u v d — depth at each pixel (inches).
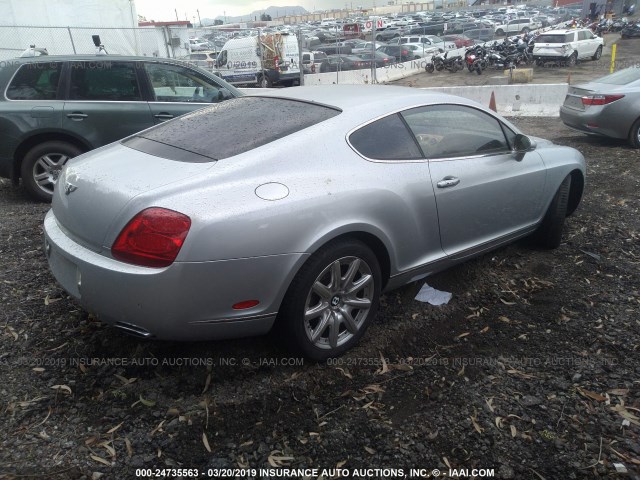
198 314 101.0
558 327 135.8
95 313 106.4
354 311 124.0
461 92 540.4
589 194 244.8
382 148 127.3
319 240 108.7
